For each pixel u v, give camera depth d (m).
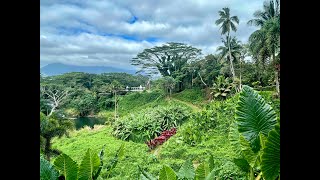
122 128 9.52
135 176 6.88
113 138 9.30
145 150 8.50
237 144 3.22
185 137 8.46
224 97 11.92
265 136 2.70
